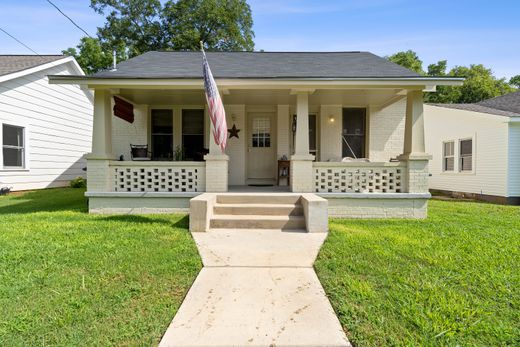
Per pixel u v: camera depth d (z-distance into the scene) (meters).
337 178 6.76
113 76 6.32
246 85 6.48
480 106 13.05
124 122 9.45
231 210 5.82
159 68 7.38
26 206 7.66
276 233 5.11
